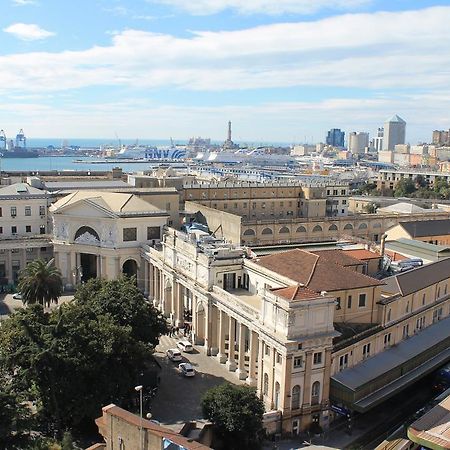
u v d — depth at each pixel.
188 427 64.56
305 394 70.25
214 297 88.62
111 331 67.19
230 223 139.62
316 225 158.62
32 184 144.38
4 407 53.28
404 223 147.88
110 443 55.16
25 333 65.06
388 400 81.12
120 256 120.88
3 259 127.38
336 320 78.94
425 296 95.00
